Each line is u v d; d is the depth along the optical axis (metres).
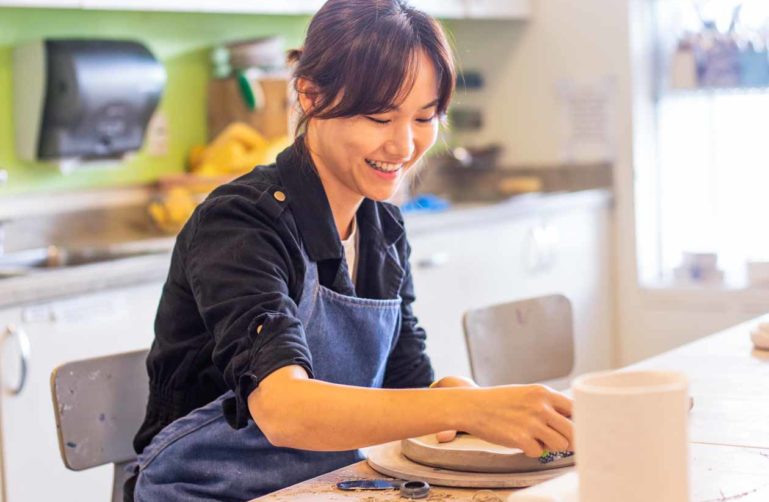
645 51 4.73
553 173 4.89
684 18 4.69
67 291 2.70
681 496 0.90
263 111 3.89
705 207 4.75
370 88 1.37
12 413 2.62
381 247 1.66
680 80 4.62
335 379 1.59
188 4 3.33
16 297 2.58
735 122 4.65
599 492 0.91
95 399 1.72
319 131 1.48
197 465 1.54
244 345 1.29
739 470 1.20
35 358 2.66
